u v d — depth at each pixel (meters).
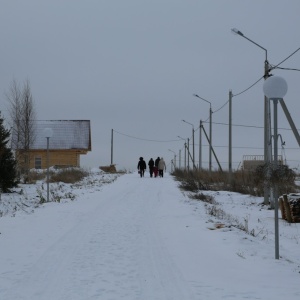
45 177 33.31
